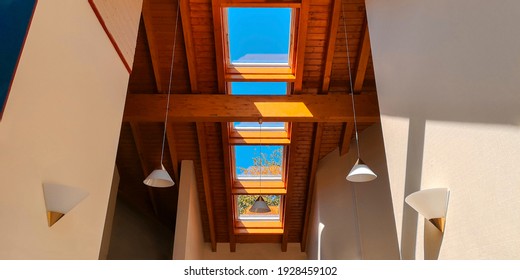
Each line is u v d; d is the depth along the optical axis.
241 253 8.30
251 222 7.91
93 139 1.94
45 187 1.47
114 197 6.32
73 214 1.73
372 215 5.27
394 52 2.42
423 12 1.96
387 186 5.08
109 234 6.18
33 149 1.39
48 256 1.50
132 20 2.58
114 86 2.24
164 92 5.27
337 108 5.12
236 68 5.07
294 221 7.78
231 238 7.86
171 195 7.02
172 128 5.72
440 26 1.76
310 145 6.16
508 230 1.26
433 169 1.84
